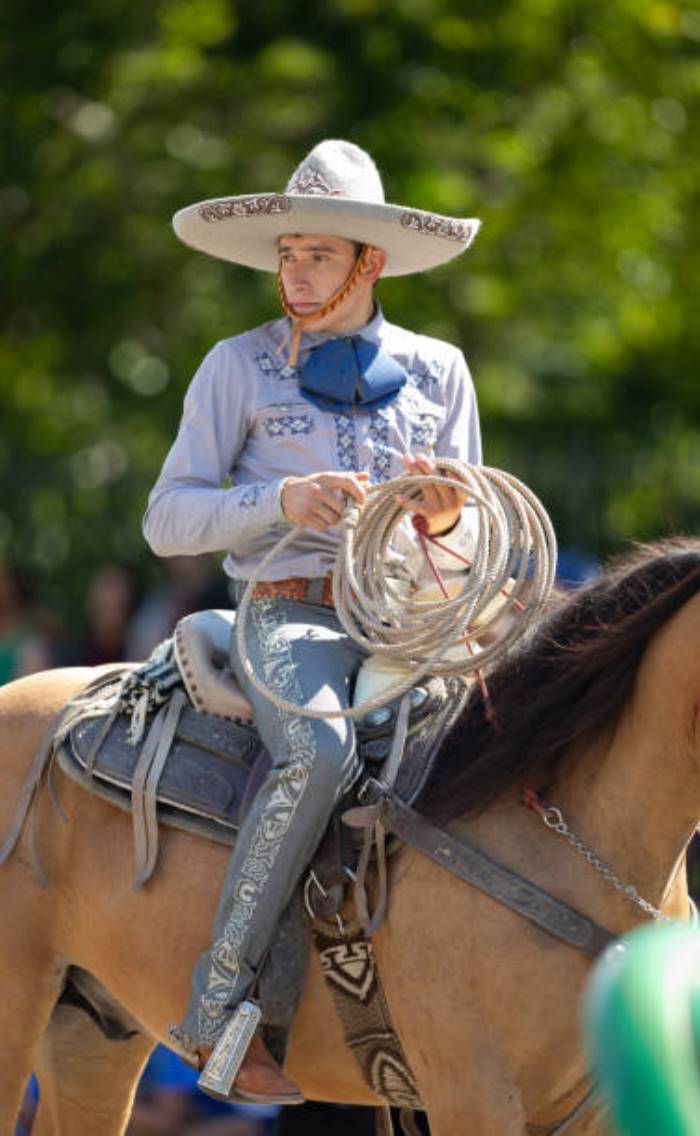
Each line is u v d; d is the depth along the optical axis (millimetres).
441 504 9852
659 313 32719
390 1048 10055
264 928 9859
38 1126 12531
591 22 29688
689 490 33406
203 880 10484
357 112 28797
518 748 9609
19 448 33688
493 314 29453
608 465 32844
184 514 10477
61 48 29281
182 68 28219
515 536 9844
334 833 9922
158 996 10734
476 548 9656
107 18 29234
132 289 30094
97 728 11047
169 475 10758
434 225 10625
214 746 10625
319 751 9789
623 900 9406
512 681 9789
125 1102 12367
